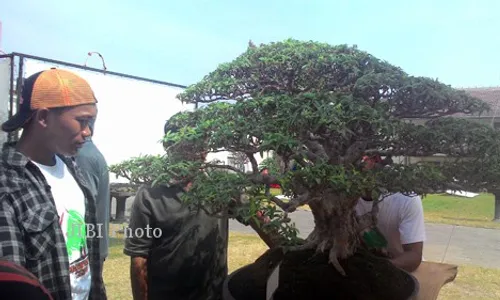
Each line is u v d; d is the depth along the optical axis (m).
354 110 1.62
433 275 2.51
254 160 1.80
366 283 1.92
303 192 1.65
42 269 1.49
